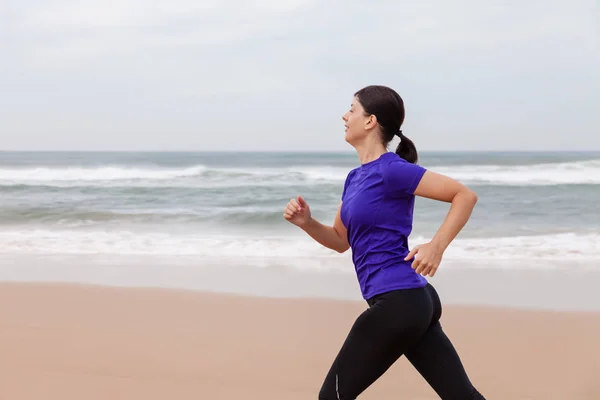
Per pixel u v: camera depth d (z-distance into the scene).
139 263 8.31
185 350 4.62
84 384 3.91
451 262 8.43
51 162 37.94
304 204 2.70
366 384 2.42
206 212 14.33
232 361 4.38
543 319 5.48
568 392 3.84
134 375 4.09
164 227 12.26
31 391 3.79
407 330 2.33
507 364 4.34
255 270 7.81
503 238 10.62
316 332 5.09
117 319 5.45
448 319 5.49
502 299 6.29
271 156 47.44
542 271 7.78
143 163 37.00
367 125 2.54
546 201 16.06
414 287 2.37
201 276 7.42
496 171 23.14
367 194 2.42
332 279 7.25
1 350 4.59
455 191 2.32
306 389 3.87
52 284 6.88
